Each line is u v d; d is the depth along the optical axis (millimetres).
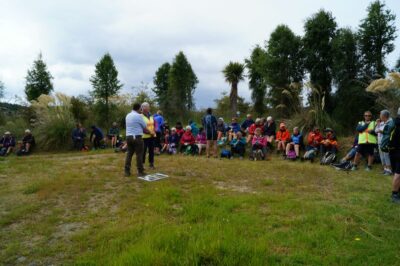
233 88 20703
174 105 25219
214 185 7160
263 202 5832
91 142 16094
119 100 21500
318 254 3824
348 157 9797
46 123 15648
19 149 14930
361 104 14023
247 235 4305
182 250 3750
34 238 4516
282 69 16547
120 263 3473
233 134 13289
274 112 17562
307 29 15844
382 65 14016
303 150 11820
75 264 3709
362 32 14258
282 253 3842
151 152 8695
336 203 5754
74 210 5559
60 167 9211
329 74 15422
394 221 4848
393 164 5934
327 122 12516
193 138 12875
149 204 5648
